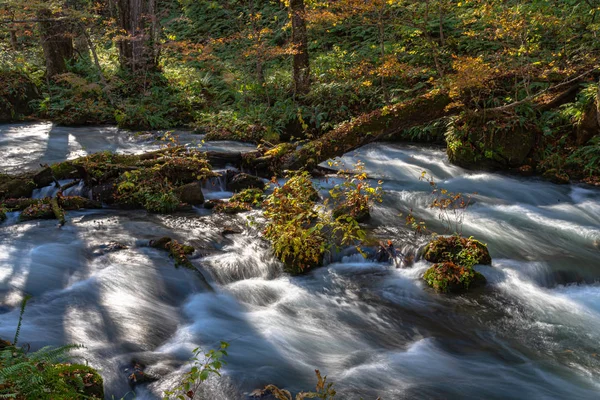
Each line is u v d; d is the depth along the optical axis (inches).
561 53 487.5
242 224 313.9
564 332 213.0
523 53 476.4
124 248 275.0
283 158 406.3
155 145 518.6
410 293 243.0
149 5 727.7
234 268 259.1
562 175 421.4
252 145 531.5
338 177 410.9
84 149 492.1
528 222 335.3
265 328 213.6
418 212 349.7
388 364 190.9
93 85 633.0
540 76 450.0
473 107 463.5
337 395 171.0
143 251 272.4
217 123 583.8
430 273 251.6
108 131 578.9
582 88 449.4
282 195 296.8
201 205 349.4
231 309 228.8
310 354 196.5
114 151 485.4
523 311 229.1
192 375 154.5
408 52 593.9
